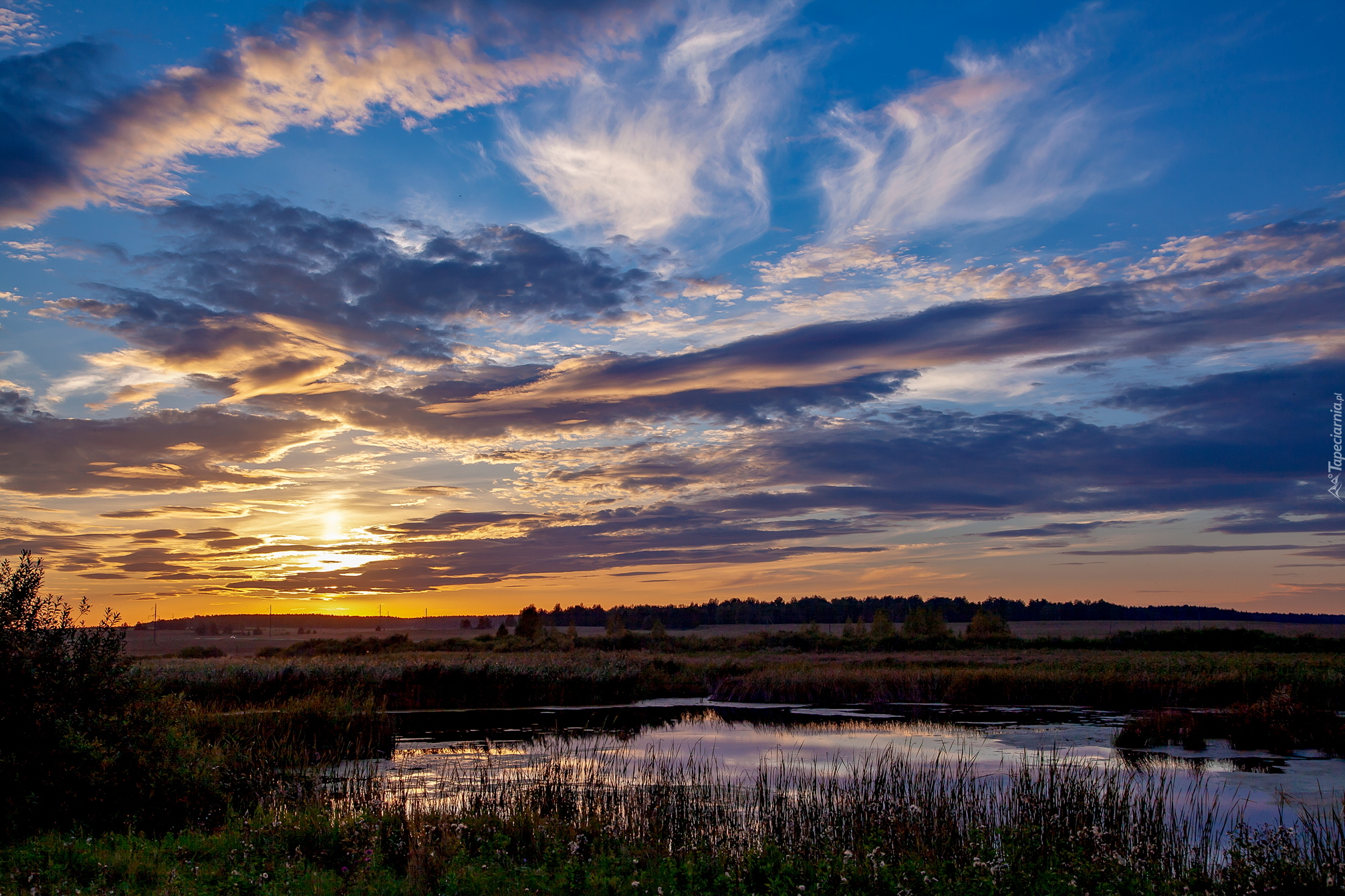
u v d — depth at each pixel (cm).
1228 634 8044
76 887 806
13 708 1205
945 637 8669
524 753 2123
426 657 5559
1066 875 921
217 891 825
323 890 827
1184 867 1038
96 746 1226
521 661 4988
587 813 1273
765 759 1972
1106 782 1351
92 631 1350
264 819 1153
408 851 973
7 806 1119
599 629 19762
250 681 3394
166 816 1244
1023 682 3669
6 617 1262
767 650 7900
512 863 947
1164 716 2481
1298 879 930
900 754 2044
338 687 3406
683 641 8988
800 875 912
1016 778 1482
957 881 898
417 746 2306
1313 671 3766
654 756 1995
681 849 1037
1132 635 8525
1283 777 1792
